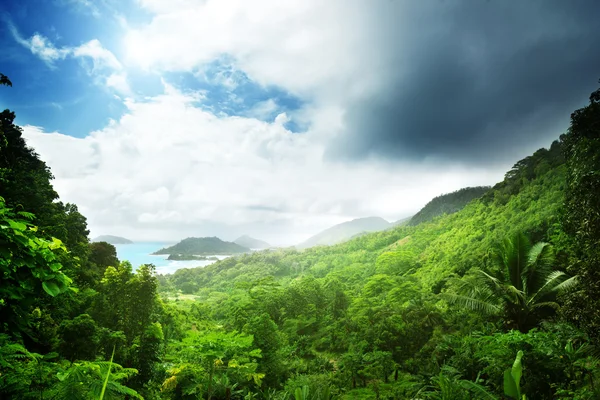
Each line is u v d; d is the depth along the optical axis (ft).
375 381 81.05
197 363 68.18
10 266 11.71
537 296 59.31
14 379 11.44
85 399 11.14
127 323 83.20
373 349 95.25
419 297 132.77
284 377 90.02
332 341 132.05
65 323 49.14
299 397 47.88
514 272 65.77
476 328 75.20
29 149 116.06
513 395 27.12
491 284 64.75
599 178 30.07
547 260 62.54
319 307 181.57
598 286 30.45
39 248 12.74
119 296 85.46
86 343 49.29
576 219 35.27
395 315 105.09
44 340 37.63
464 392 37.70
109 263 149.18
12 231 11.85
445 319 96.32
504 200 246.47
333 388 76.48
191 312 233.14
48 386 12.05
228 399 64.75
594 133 42.52
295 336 143.33
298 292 184.44
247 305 171.42
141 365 59.21
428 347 82.33
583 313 33.01
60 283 12.98
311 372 98.12
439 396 41.63
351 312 147.95
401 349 93.30
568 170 39.63
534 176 243.60
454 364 52.49
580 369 32.50
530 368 36.06
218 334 63.36
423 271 213.87
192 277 637.71
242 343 63.62
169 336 126.93
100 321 78.59
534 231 129.59
